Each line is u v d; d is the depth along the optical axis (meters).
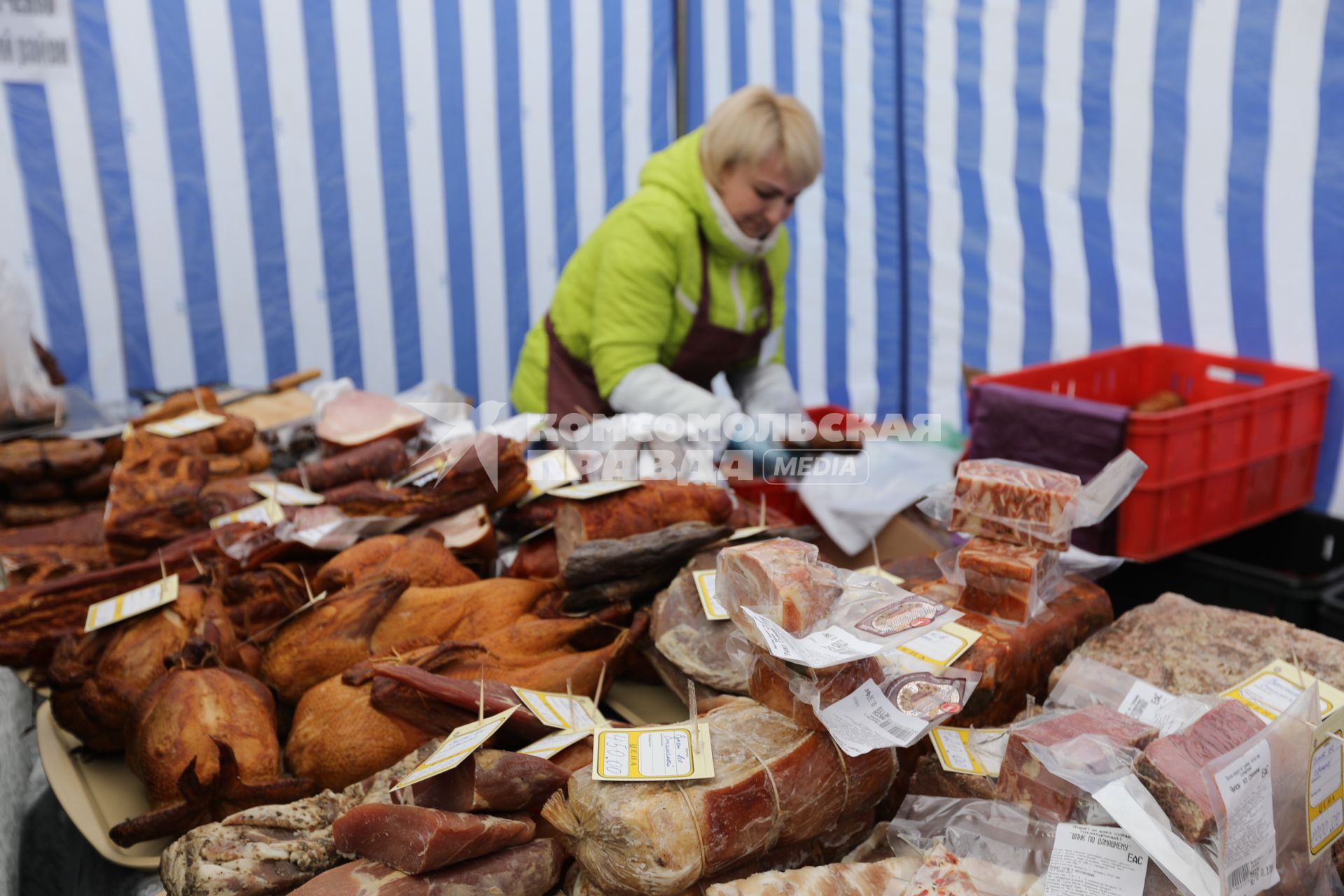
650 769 1.23
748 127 3.00
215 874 1.24
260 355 4.52
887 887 1.20
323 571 1.83
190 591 1.80
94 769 1.72
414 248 4.64
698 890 1.23
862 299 5.09
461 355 4.88
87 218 4.09
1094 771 1.20
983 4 4.19
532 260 4.88
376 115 4.40
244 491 2.26
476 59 4.49
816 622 1.26
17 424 2.91
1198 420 2.92
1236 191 3.58
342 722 1.54
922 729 1.21
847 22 4.61
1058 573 1.73
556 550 2.07
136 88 4.02
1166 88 3.69
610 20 4.70
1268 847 1.11
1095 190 4.07
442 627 1.79
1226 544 3.58
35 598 1.80
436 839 1.14
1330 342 3.43
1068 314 4.34
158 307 4.30
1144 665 1.57
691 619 1.73
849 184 4.92
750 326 3.56
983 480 1.64
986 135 4.37
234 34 4.10
